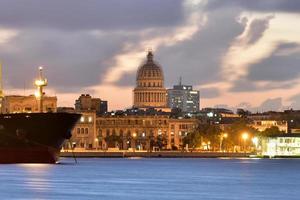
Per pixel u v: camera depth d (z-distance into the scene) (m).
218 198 195.75
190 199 192.62
